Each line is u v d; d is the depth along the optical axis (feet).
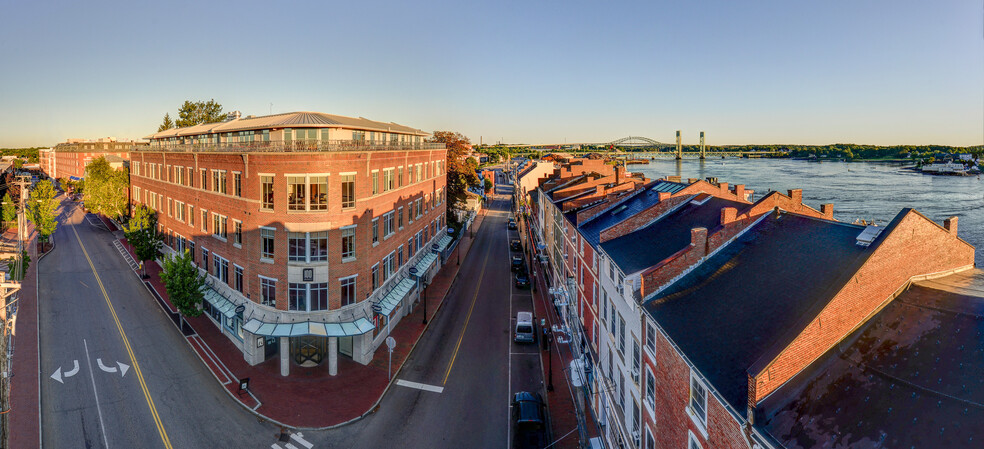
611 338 87.51
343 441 87.56
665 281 69.31
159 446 84.02
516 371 114.83
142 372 107.55
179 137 175.94
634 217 101.04
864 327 47.19
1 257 167.22
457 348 126.72
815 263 55.98
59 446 82.43
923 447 34.83
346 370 112.27
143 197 191.42
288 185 104.37
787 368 43.32
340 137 127.34
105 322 132.98
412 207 151.84
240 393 100.12
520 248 245.24
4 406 89.40
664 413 60.70
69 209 340.18
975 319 42.60
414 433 90.33
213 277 128.36
